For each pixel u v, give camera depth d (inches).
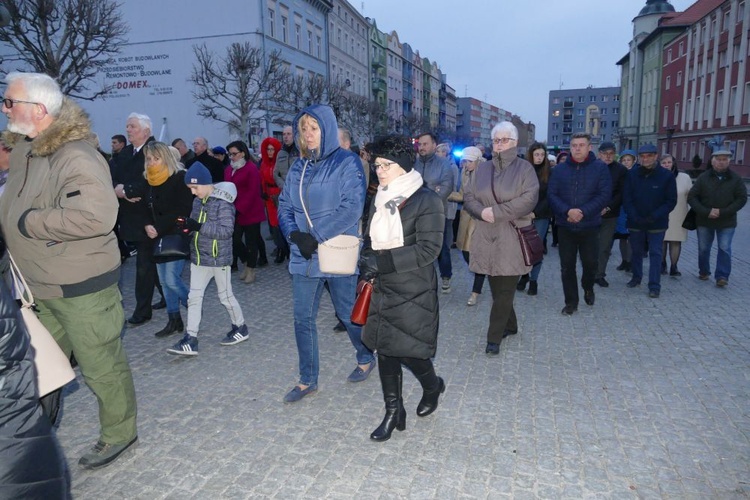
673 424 136.0
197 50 1263.5
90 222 104.2
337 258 135.9
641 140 2367.1
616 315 230.8
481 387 159.5
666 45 2068.2
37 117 104.5
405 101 2859.3
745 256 365.4
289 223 144.7
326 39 1707.7
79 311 111.9
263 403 151.1
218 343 201.5
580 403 148.4
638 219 261.6
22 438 70.3
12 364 68.8
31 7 583.2
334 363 179.8
